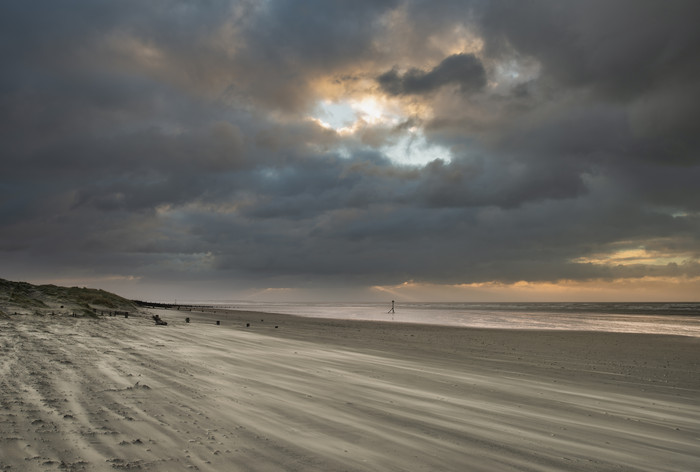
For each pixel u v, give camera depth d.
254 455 4.83
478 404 8.45
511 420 7.32
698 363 17.31
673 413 8.80
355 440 5.63
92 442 4.90
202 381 8.85
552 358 17.97
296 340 21.72
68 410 6.10
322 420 6.50
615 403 9.47
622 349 21.95
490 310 105.06
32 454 4.42
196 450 4.86
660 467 5.44
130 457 4.52
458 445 5.72
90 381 8.09
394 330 33.38
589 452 5.83
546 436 6.47
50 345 12.66
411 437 5.93
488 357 17.55
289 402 7.53
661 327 41.34
